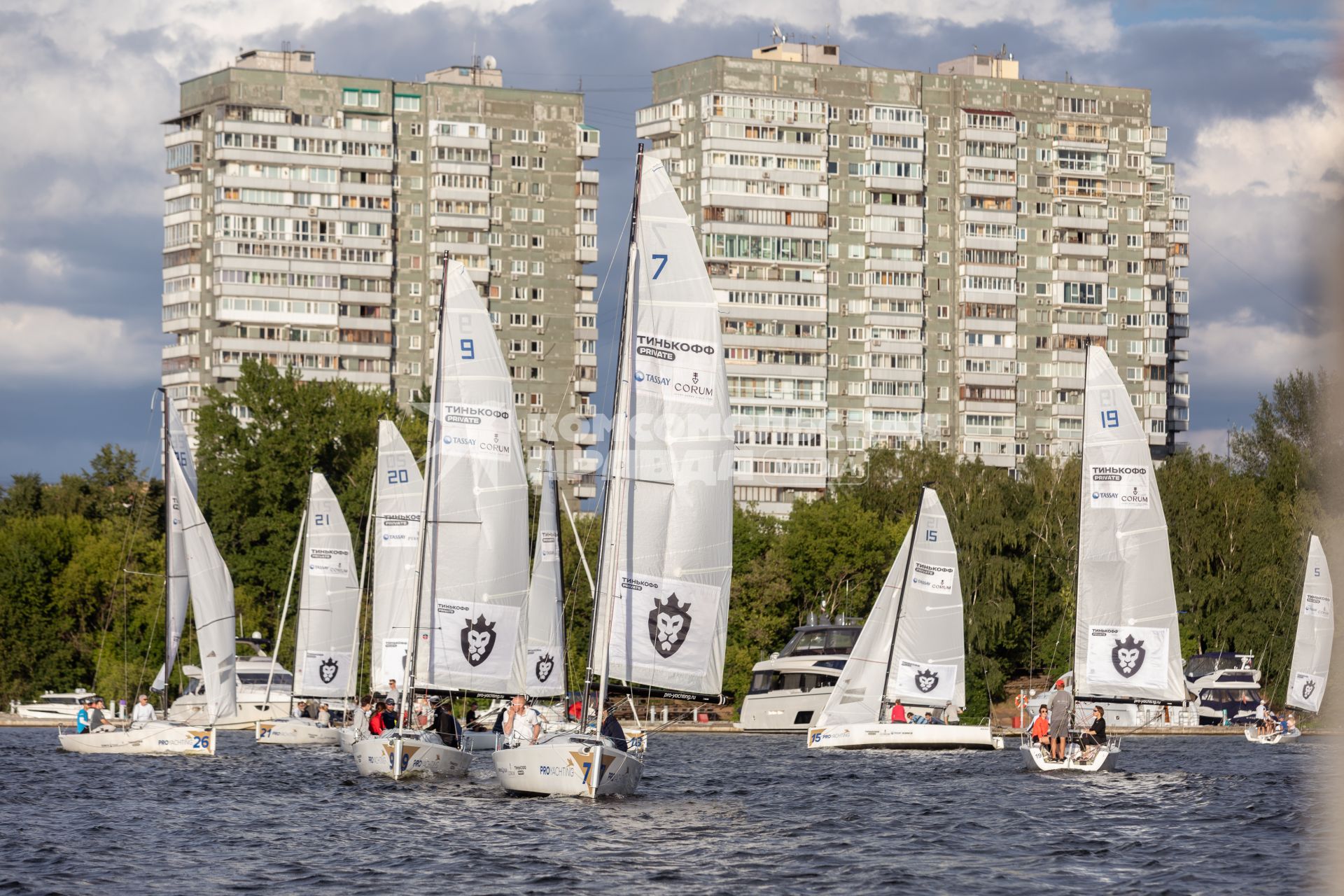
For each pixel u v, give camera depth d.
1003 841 109.00
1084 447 163.00
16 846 106.56
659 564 120.06
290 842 107.31
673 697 121.00
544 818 117.88
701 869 96.50
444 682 149.50
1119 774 160.88
